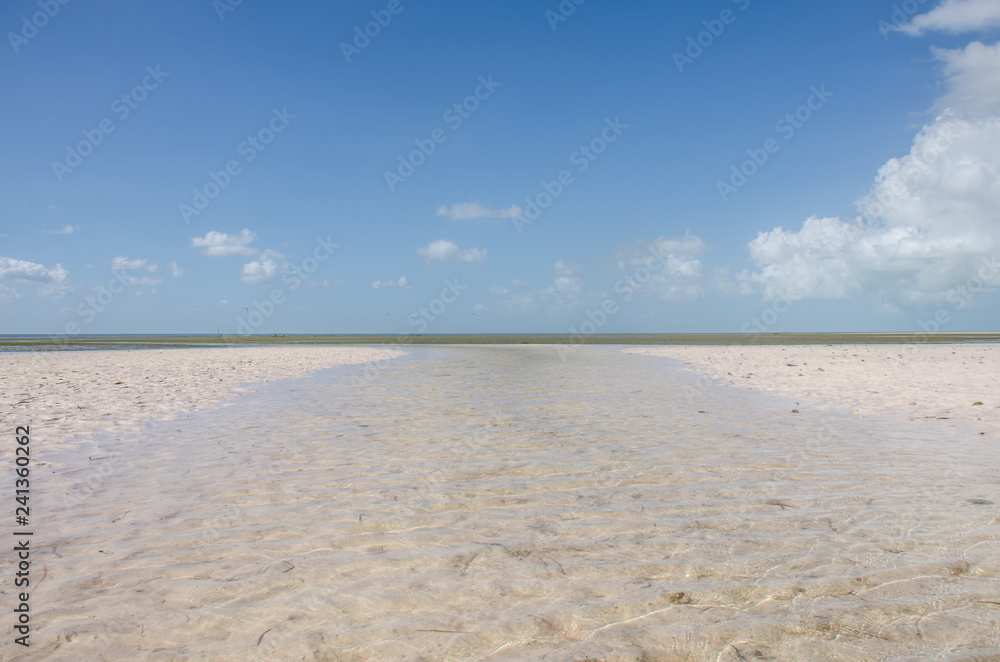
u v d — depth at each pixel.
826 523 4.33
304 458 6.54
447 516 4.57
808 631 2.80
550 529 4.27
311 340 91.75
